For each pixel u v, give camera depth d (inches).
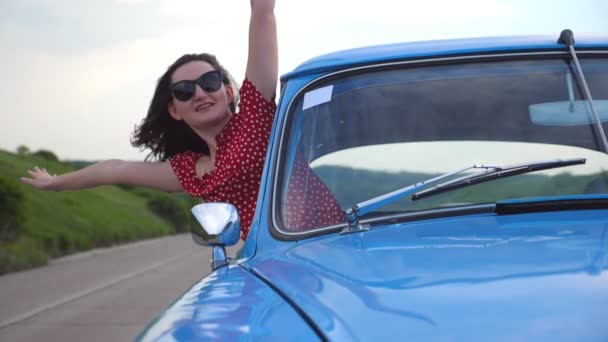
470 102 104.1
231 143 131.3
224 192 128.7
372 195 96.8
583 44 109.7
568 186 94.9
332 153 102.3
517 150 99.3
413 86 107.0
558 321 56.1
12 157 2106.3
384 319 60.3
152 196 3038.9
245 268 90.2
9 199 1243.2
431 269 69.7
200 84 135.9
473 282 64.8
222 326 67.1
